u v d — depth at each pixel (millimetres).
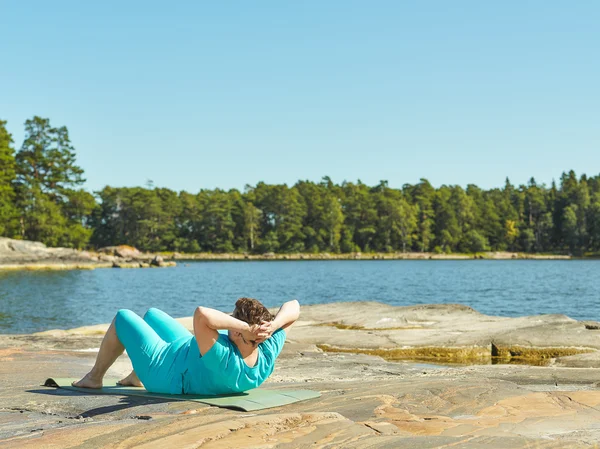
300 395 5051
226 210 135125
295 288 45219
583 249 135875
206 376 4902
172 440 3697
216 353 4707
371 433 3873
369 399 4879
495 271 72875
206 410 4551
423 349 11016
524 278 55562
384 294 38938
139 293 38625
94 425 4164
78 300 31984
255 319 4730
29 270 66438
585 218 135000
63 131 90125
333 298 36625
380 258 132000
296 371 8289
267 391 5230
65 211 92562
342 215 133000
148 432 3898
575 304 29469
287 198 133750
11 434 4023
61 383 5773
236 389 4965
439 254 135000
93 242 131625
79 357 8359
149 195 132125
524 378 6566
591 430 4055
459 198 140625
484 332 11586
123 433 3883
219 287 45719
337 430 3916
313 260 124312
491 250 141500
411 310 14703
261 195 144750
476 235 137750
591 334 10859
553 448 3559
